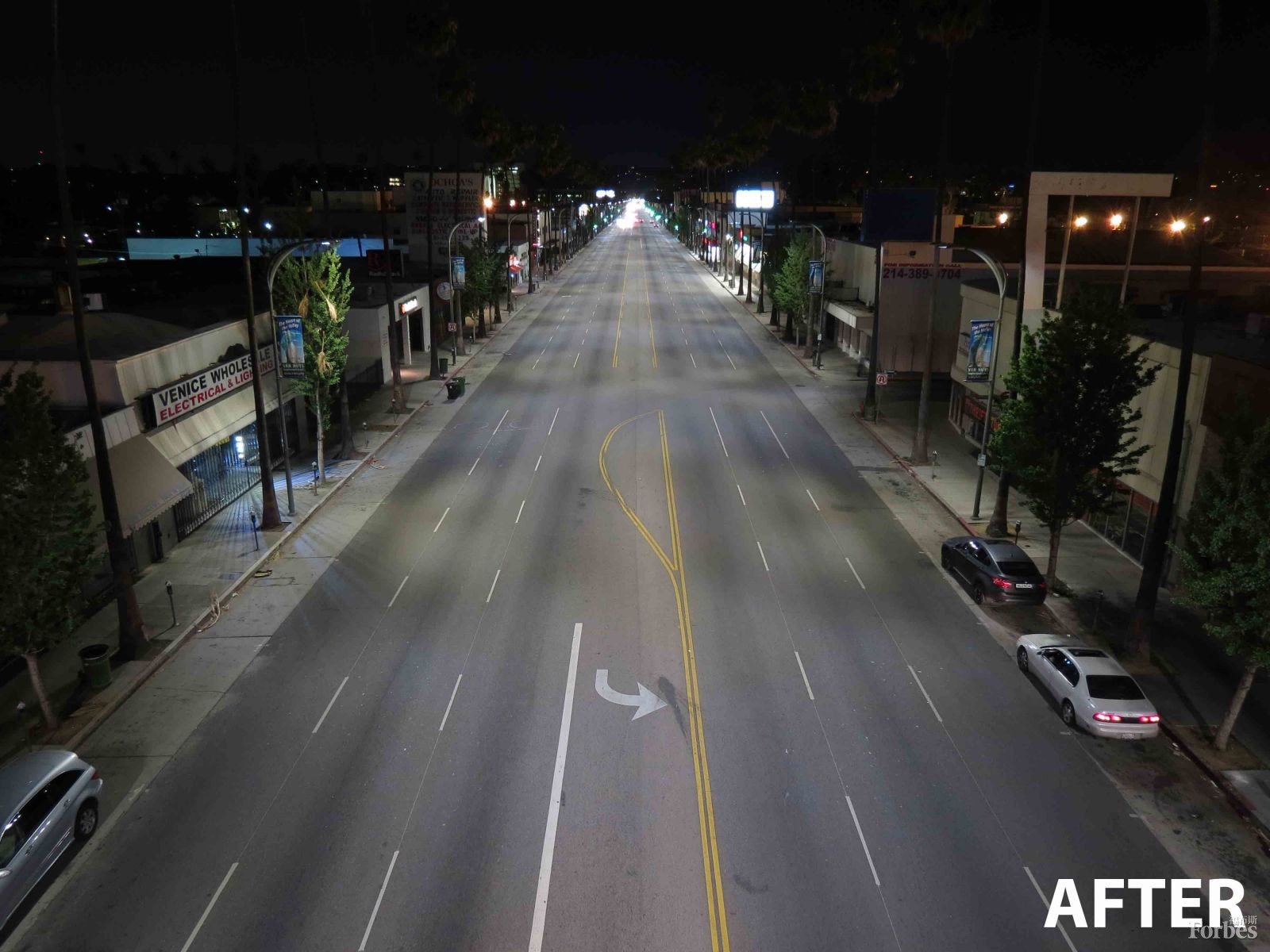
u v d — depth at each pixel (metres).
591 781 17.61
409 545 29.97
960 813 16.83
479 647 23.09
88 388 21.03
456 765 18.16
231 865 15.38
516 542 30.20
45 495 17.72
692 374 59.00
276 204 139.88
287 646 23.20
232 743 18.98
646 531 31.25
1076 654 20.42
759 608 25.38
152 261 72.00
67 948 13.63
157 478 26.66
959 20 36.66
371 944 13.68
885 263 55.38
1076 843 16.11
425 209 83.19
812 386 55.66
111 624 24.12
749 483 36.72
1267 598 16.55
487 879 15.02
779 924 14.10
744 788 17.45
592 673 21.77
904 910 14.44
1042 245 35.78
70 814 15.45
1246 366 21.86
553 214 145.50
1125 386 24.00
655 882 14.95
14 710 20.14
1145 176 35.28
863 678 21.69
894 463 39.84
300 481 36.56
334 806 16.91
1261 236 74.62
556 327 78.50
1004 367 38.53
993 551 25.95
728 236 119.06
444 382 55.34
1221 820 16.81
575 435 43.78
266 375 36.94
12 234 129.25
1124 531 29.56
